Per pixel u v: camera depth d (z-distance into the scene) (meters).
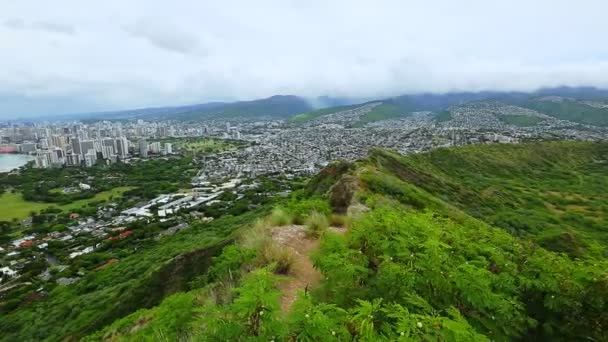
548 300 5.33
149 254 36.47
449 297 4.55
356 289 4.96
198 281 11.23
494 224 32.91
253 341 3.31
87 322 19.81
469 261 5.31
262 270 4.50
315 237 10.53
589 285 5.29
